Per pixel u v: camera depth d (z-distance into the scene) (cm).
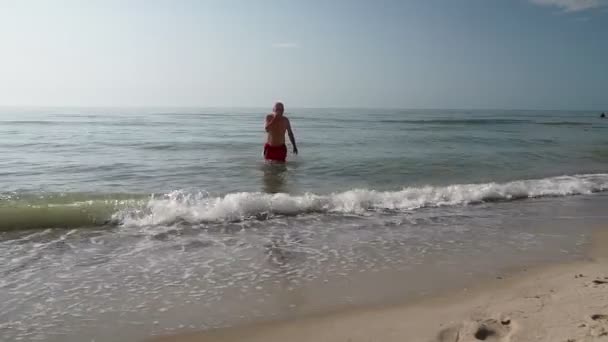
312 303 370
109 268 453
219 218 655
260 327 326
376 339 299
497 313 331
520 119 5538
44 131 2461
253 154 1428
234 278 429
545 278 418
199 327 327
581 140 2173
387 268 459
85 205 679
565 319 308
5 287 400
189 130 2719
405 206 759
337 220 666
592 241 562
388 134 2491
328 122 4138
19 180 942
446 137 2286
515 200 832
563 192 896
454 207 766
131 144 1736
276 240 560
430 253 511
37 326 328
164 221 632
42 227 589
